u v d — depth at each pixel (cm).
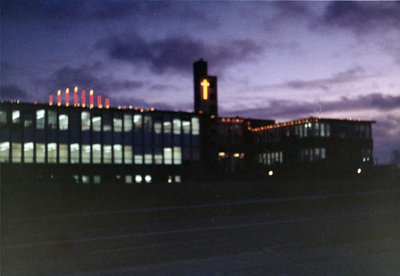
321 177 5731
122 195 2848
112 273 764
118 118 5878
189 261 875
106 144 5753
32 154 5300
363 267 733
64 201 2536
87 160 5609
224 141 7581
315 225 1686
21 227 1788
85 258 1057
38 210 2288
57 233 1638
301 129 6150
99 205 2497
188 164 6275
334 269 725
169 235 1481
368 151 6291
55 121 5491
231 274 718
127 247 1228
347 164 6050
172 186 3506
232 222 1889
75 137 5575
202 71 7462
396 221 1755
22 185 2795
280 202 2597
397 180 4466
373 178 5569
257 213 2350
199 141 6425
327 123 6016
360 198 3009
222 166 7456
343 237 1305
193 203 2728
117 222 1966
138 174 5906
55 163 5397
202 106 7344
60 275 847
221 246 1196
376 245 1006
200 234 1484
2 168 4797
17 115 5281
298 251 972
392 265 743
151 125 6091
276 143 6688
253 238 1343
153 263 968
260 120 8144
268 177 6041
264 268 759
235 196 3166
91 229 1764
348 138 6144
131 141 5922
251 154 7369
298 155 6169
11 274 870
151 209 2175
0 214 2123
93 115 5719
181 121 6325
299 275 688
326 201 2820
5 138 5184
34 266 959
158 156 6088
